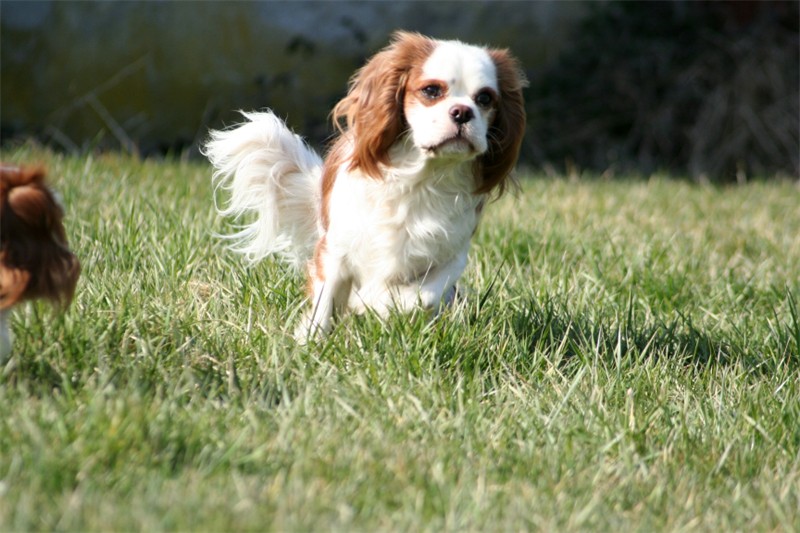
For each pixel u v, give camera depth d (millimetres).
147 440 4562
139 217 8383
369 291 6711
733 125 18641
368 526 4184
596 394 5707
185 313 6215
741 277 9117
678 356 6824
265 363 5707
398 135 6398
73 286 5074
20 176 4879
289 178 7383
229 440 4734
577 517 4422
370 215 6551
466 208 6672
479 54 6406
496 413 5523
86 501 4066
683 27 19234
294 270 7555
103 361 5355
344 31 18594
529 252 8820
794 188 15570
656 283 8320
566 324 6887
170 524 3920
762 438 5582
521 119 6648
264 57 18328
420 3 18953
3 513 3904
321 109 18031
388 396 5430
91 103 17422
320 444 4855
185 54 18047
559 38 19531
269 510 4188
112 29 17922
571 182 14648
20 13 17844
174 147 17578
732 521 4711
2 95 17531
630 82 18984
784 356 6871
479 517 4328
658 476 5027
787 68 18938
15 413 4680
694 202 13086
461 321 6320
